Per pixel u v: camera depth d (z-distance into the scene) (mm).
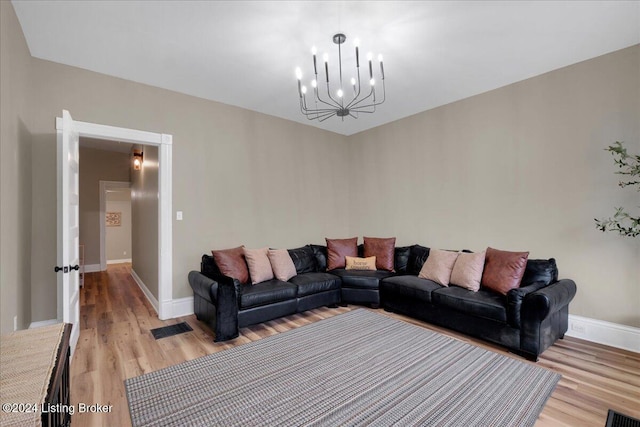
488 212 3756
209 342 2908
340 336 3055
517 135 3502
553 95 3232
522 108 3463
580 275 3049
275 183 4648
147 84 3492
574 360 2543
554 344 2854
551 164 3248
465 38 2637
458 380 2234
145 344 2855
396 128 4836
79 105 3080
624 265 2805
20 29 2408
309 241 5090
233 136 4184
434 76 3355
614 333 2828
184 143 3754
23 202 2557
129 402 1968
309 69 3164
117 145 6285
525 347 2572
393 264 4375
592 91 2979
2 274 1993
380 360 2545
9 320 2148
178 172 3699
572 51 2863
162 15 2297
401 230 4785
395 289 3662
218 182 4035
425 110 4418
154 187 4086
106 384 2170
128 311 3869
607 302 2891
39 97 2867
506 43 2721
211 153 3975
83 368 2395
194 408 1915
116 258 8844
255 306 3213
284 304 3465
